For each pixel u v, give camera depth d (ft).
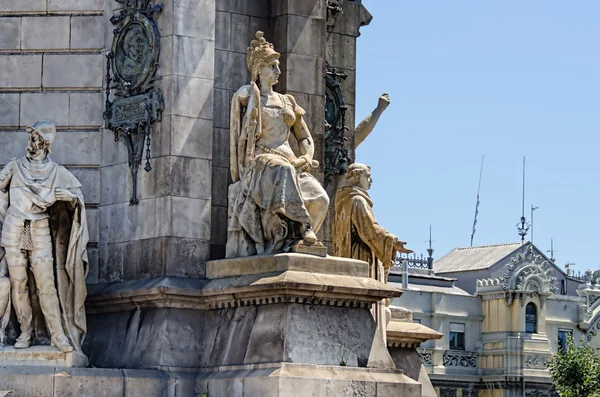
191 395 171.42
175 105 177.68
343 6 208.95
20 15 189.06
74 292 172.65
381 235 192.13
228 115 183.52
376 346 171.63
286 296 167.12
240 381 165.78
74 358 170.30
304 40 188.55
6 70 188.55
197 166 178.29
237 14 185.98
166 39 179.22
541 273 503.61
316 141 188.75
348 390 166.20
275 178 171.22
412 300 483.10
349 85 208.33
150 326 174.60
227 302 172.96
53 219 173.47
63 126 186.39
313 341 167.12
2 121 187.83
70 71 187.11
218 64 183.62
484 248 540.93
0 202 172.04
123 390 168.45
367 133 210.38
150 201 178.50
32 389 165.58
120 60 183.11
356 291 170.09
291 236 172.35
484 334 497.87
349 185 195.72
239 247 175.22
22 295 171.22
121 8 184.34
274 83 177.27
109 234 182.80
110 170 183.62
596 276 528.63
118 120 182.09
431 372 483.92
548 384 497.87
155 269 176.55
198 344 174.29
